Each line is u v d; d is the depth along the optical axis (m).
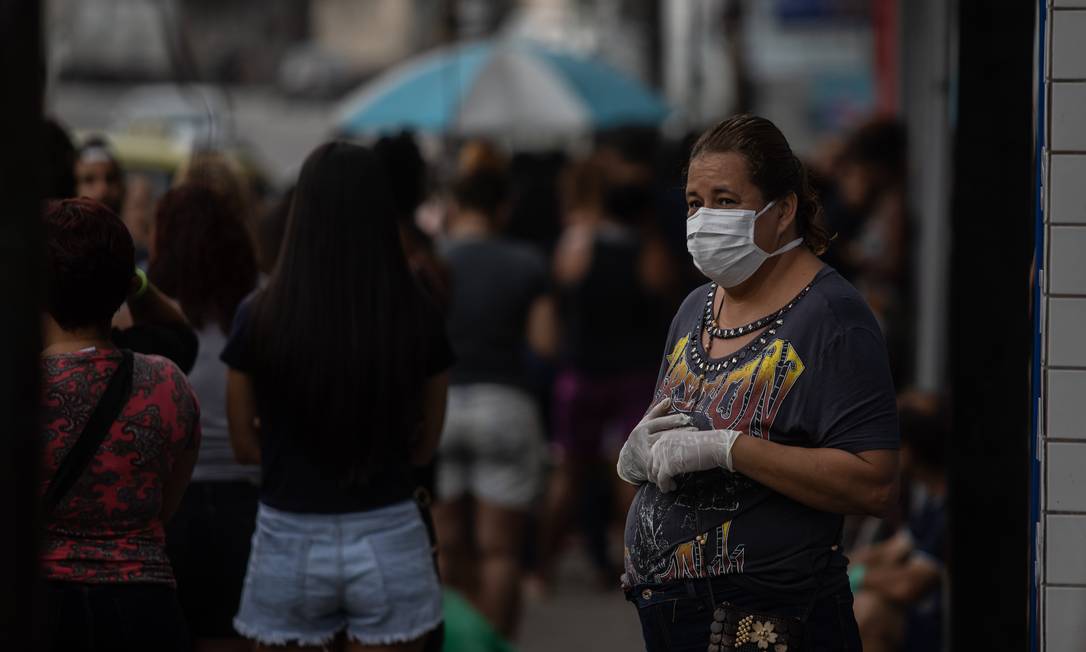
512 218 31.08
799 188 9.84
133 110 42.69
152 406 10.65
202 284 13.42
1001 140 11.45
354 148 12.34
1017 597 11.54
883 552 16.09
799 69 55.16
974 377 11.59
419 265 15.84
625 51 57.81
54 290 10.42
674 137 40.56
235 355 12.16
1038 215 10.41
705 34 51.66
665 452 9.52
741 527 9.60
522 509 21.36
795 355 9.59
